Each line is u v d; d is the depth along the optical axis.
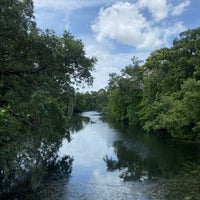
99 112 93.25
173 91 30.80
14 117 11.21
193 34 32.81
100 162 18.38
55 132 12.23
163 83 32.28
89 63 14.65
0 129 9.48
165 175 14.98
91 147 24.02
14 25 10.91
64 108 14.51
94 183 13.84
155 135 30.84
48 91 11.72
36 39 12.01
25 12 11.95
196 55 30.06
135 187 13.13
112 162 18.34
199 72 26.77
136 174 15.41
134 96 42.56
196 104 23.72
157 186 13.16
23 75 13.22
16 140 10.41
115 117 54.84
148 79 35.53
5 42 11.55
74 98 15.31
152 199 11.42
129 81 42.59
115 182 13.99
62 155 20.61
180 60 30.16
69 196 11.95
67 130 14.50
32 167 11.98
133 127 40.69
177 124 25.45
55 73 13.68
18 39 11.60
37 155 11.80
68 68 14.41
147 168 16.61
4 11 10.74
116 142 26.62
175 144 24.58
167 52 33.91
